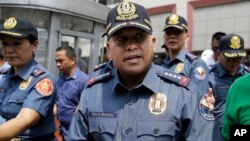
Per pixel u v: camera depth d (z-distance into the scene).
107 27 1.64
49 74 2.39
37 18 6.60
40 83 2.29
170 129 1.59
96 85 1.79
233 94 1.67
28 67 2.36
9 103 2.33
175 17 3.53
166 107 1.62
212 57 4.80
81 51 7.30
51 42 6.62
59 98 3.81
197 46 13.76
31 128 2.32
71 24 7.08
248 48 12.30
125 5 1.60
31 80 2.32
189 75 3.25
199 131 1.63
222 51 3.22
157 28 14.97
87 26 7.48
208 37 13.47
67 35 6.95
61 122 3.78
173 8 14.36
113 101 1.69
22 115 2.16
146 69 1.68
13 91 2.34
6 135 2.05
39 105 2.24
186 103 1.63
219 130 1.84
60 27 6.81
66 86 3.80
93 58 7.58
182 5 14.10
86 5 7.38
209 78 3.25
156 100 1.64
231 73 3.22
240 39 3.20
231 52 3.13
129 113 1.65
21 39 2.27
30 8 6.56
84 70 7.32
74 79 3.79
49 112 2.38
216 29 13.21
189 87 1.69
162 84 1.69
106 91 1.74
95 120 1.69
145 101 1.65
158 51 14.82
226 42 3.20
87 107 1.73
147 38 1.61
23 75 2.33
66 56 3.77
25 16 6.59
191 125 1.62
